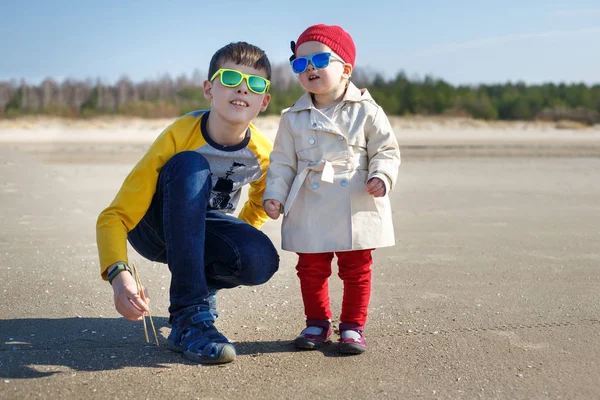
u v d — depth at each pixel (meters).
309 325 2.60
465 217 5.77
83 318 2.84
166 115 33.56
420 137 24.20
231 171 2.64
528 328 2.72
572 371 2.26
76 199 6.47
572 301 3.12
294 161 2.69
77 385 2.11
